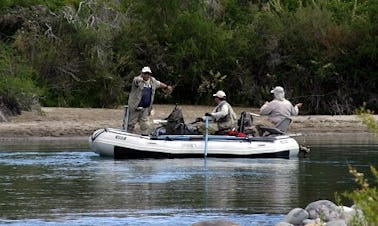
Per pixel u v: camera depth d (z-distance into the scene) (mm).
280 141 45094
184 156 44000
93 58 86625
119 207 28344
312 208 25219
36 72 84125
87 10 90500
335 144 56125
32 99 74562
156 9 96312
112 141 43906
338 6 100875
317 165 41375
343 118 77688
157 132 44938
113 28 91500
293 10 104812
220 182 34594
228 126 45094
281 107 46062
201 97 95500
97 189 32469
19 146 53000
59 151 48812
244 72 94250
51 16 87688
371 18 92688
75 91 86750
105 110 80688
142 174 37156
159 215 26844
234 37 96375
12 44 84562
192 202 29406
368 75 90500
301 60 92375
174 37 96062
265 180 35344
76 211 27531
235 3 109125
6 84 72312
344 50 91625
